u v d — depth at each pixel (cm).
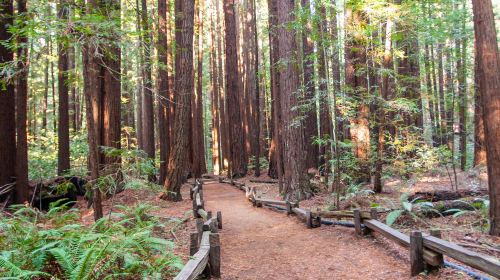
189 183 2112
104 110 1342
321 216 845
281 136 1441
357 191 1109
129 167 832
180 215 1038
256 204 1240
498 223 637
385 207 925
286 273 572
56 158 1838
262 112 3083
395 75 1143
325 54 984
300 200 1220
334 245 704
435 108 1964
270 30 1516
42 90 2575
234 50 2309
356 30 952
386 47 1035
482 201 812
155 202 1264
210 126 4238
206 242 565
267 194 1517
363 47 1084
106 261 469
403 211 766
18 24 620
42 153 1819
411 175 1409
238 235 841
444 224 747
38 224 703
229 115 2339
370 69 1204
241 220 1021
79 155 1731
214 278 537
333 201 1095
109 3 733
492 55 629
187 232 810
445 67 1622
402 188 1231
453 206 825
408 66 1599
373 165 1211
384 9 940
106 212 1051
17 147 1120
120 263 490
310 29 1101
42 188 1227
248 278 553
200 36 2588
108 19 676
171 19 1898
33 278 453
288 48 1198
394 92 1284
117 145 1342
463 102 1600
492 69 629
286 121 1238
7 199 1014
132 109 2430
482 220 729
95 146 725
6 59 1055
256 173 2248
